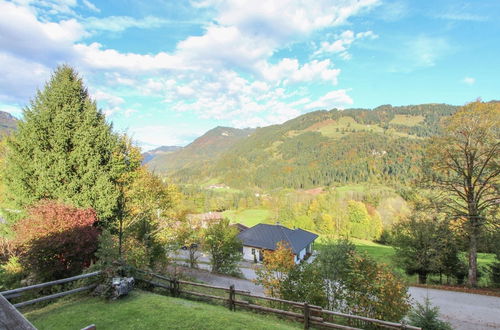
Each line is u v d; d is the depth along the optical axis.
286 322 8.66
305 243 39.34
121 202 16.83
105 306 7.65
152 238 16.88
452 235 18.91
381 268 9.91
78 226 10.88
